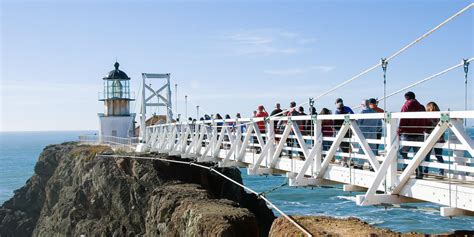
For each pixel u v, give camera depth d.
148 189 36.97
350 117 13.46
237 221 22.56
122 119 67.00
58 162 59.66
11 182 134.50
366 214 51.84
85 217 43.06
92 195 42.56
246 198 42.91
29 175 150.25
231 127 28.03
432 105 12.55
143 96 54.97
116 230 37.59
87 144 61.25
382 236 13.57
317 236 13.48
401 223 46.66
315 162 15.79
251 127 21.97
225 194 40.19
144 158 38.50
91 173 44.56
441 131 10.61
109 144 57.88
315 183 15.84
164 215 28.20
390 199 12.15
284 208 59.09
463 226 44.38
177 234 25.80
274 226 16.05
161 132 41.03
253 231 22.95
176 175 38.22
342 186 15.48
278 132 21.89
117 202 38.62
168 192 30.77
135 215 36.72
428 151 11.07
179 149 34.56
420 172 12.09
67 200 47.00
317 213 54.72
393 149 11.99
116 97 66.88
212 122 28.02
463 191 10.26
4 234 57.38
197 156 30.45
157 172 37.78
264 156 20.06
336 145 14.39
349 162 14.30
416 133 12.39
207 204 25.80
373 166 12.77
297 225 14.63
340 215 52.41
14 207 60.12
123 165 40.56
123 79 67.50
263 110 23.86
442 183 10.87
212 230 21.67
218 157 26.73
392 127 12.00
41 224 52.09
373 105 15.47
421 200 11.55
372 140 13.14
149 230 30.22
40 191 60.12
